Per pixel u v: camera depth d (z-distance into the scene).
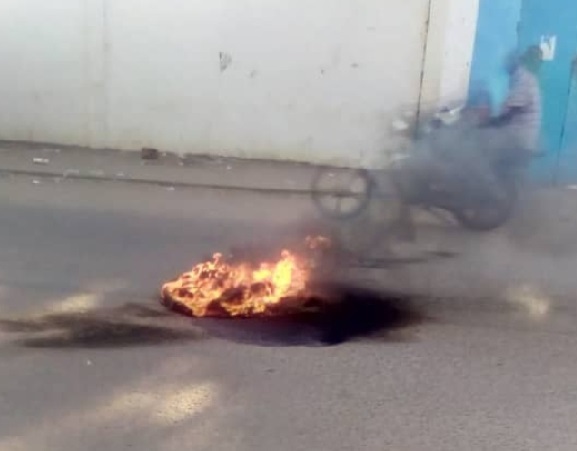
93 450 3.47
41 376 4.12
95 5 9.62
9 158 9.41
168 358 4.40
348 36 9.50
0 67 9.90
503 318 5.23
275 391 4.07
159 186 8.57
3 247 6.22
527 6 9.16
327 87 9.64
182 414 3.81
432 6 9.34
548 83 9.29
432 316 5.20
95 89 9.88
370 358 4.51
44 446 3.48
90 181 8.62
